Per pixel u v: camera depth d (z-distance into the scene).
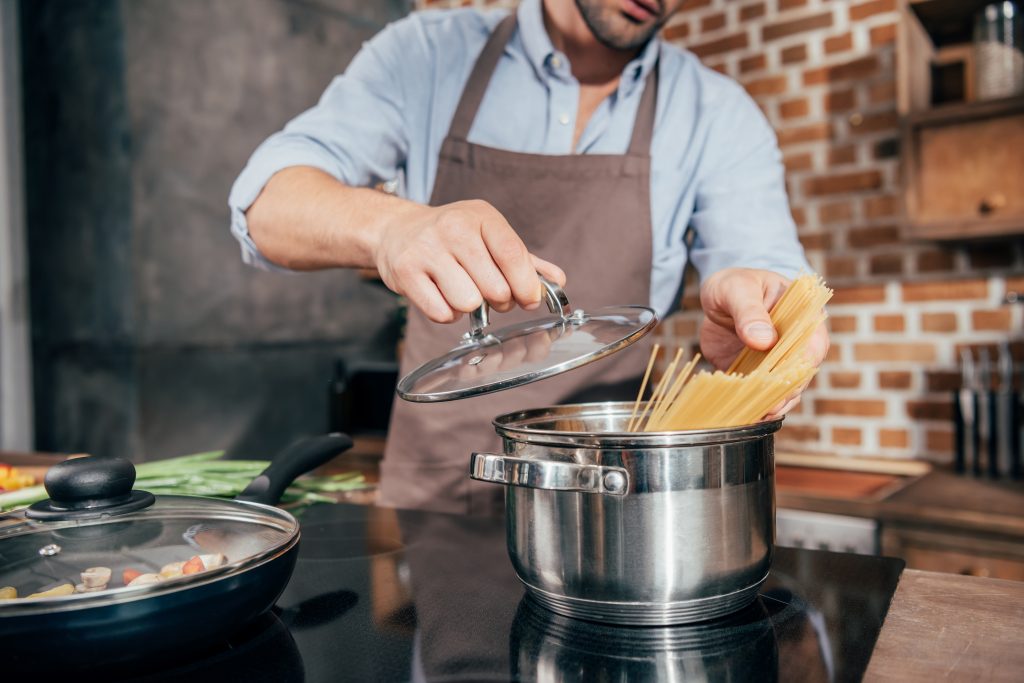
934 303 2.20
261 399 2.78
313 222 0.93
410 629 0.59
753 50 2.42
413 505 1.36
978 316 2.13
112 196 2.42
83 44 2.42
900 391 2.25
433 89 1.41
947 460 2.18
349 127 1.29
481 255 0.67
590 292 1.35
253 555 0.52
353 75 1.36
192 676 0.51
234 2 2.65
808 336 0.69
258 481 0.78
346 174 1.26
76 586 0.49
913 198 1.99
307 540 0.83
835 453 2.35
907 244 2.22
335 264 0.97
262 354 2.78
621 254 1.35
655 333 2.58
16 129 2.63
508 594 0.66
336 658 0.54
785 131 2.39
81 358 2.52
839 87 2.29
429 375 0.66
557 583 0.58
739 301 0.81
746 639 0.56
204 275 2.60
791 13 2.35
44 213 2.57
